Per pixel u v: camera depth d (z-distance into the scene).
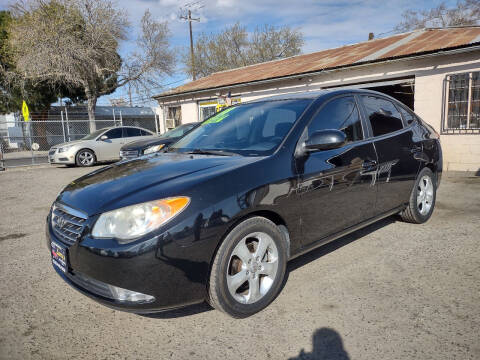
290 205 2.57
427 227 4.05
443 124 8.30
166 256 2.05
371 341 2.12
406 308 2.45
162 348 2.16
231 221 2.24
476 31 9.20
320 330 2.26
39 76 21.50
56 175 10.34
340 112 3.21
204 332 2.30
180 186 2.22
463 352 1.99
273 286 2.54
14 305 2.73
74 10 21.27
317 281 2.89
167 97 17.88
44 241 4.22
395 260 3.22
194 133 3.68
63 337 2.31
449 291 2.64
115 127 13.17
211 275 2.23
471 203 4.99
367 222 3.37
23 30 20.38
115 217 2.12
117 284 2.06
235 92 13.91
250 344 2.16
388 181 3.49
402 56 8.43
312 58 13.70
